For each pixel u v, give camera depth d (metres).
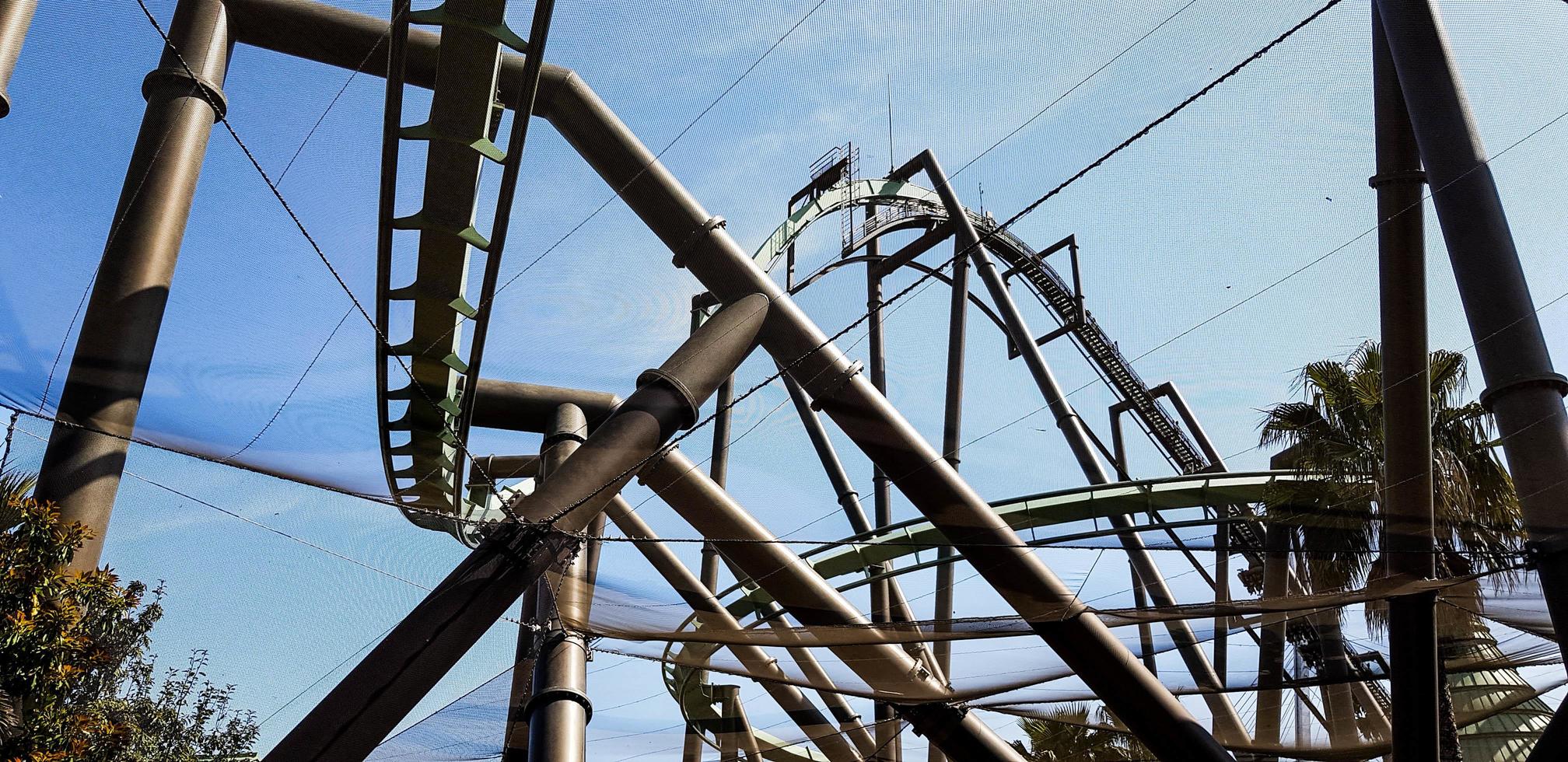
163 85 6.34
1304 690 13.32
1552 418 6.95
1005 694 13.23
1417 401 8.02
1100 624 10.65
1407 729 9.64
